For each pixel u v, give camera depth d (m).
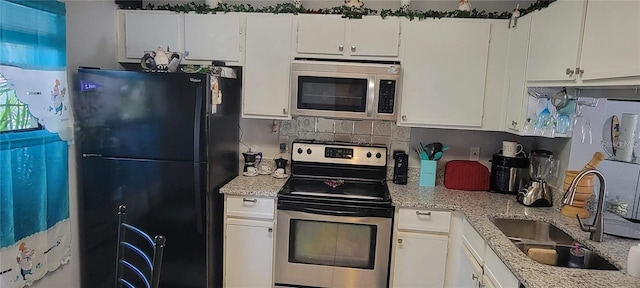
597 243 1.74
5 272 1.89
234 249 2.56
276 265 2.55
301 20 2.57
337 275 2.51
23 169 1.96
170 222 2.38
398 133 2.91
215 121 2.42
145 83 2.27
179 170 2.32
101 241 2.44
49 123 2.09
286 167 2.95
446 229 2.38
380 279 2.48
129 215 2.39
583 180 2.09
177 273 2.42
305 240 2.51
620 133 2.00
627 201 1.99
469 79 2.53
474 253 2.07
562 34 1.85
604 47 1.53
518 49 2.34
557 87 2.03
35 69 1.97
